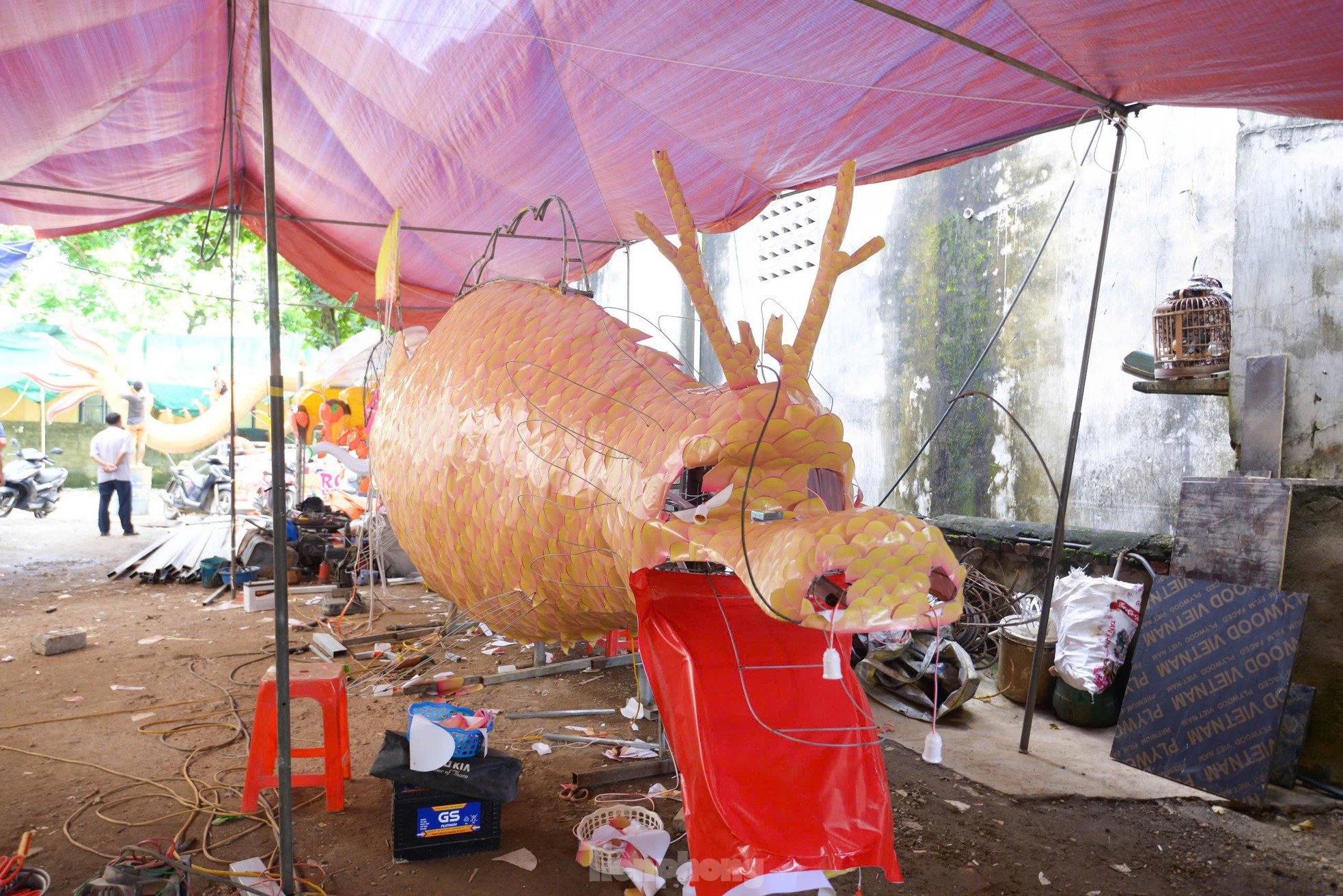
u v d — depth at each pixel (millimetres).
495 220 5668
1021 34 2662
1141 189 4895
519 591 2516
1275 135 3656
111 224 6535
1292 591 3359
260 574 6785
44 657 4750
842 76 3225
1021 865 2686
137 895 2197
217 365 12016
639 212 1803
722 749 1901
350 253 7230
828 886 2084
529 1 3211
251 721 3820
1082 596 4129
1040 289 5477
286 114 5059
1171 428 4707
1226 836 2932
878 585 1386
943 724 4031
